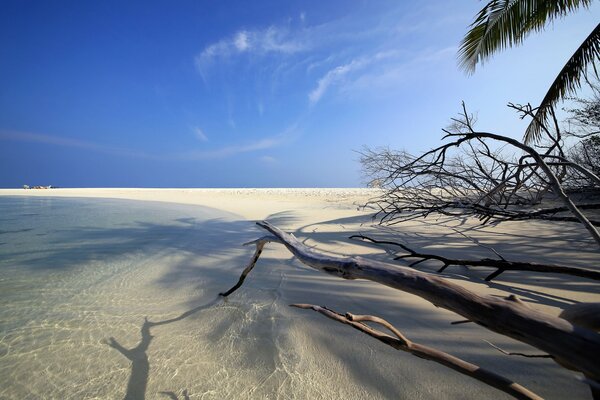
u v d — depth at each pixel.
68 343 1.91
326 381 1.44
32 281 3.15
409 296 2.34
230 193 20.17
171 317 2.24
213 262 3.78
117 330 2.06
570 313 0.75
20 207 12.80
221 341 1.86
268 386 1.44
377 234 4.64
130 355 1.75
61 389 1.49
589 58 4.93
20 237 5.77
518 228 4.17
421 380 1.38
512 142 1.60
